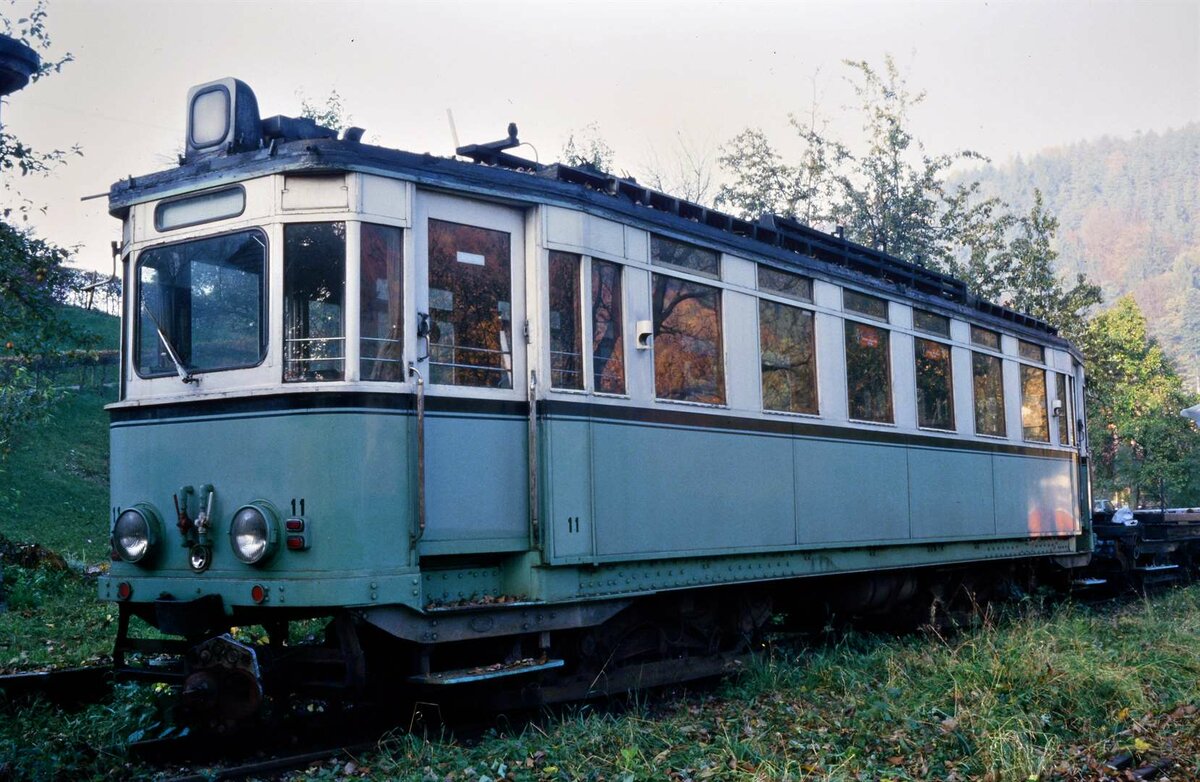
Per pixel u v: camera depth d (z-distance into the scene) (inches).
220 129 266.1
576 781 219.3
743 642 358.0
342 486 239.5
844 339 398.3
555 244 282.7
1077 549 581.6
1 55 228.4
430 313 259.6
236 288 256.4
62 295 475.8
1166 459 1877.5
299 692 257.3
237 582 242.7
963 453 467.5
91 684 290.8
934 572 462.3
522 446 275.0
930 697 291.1
